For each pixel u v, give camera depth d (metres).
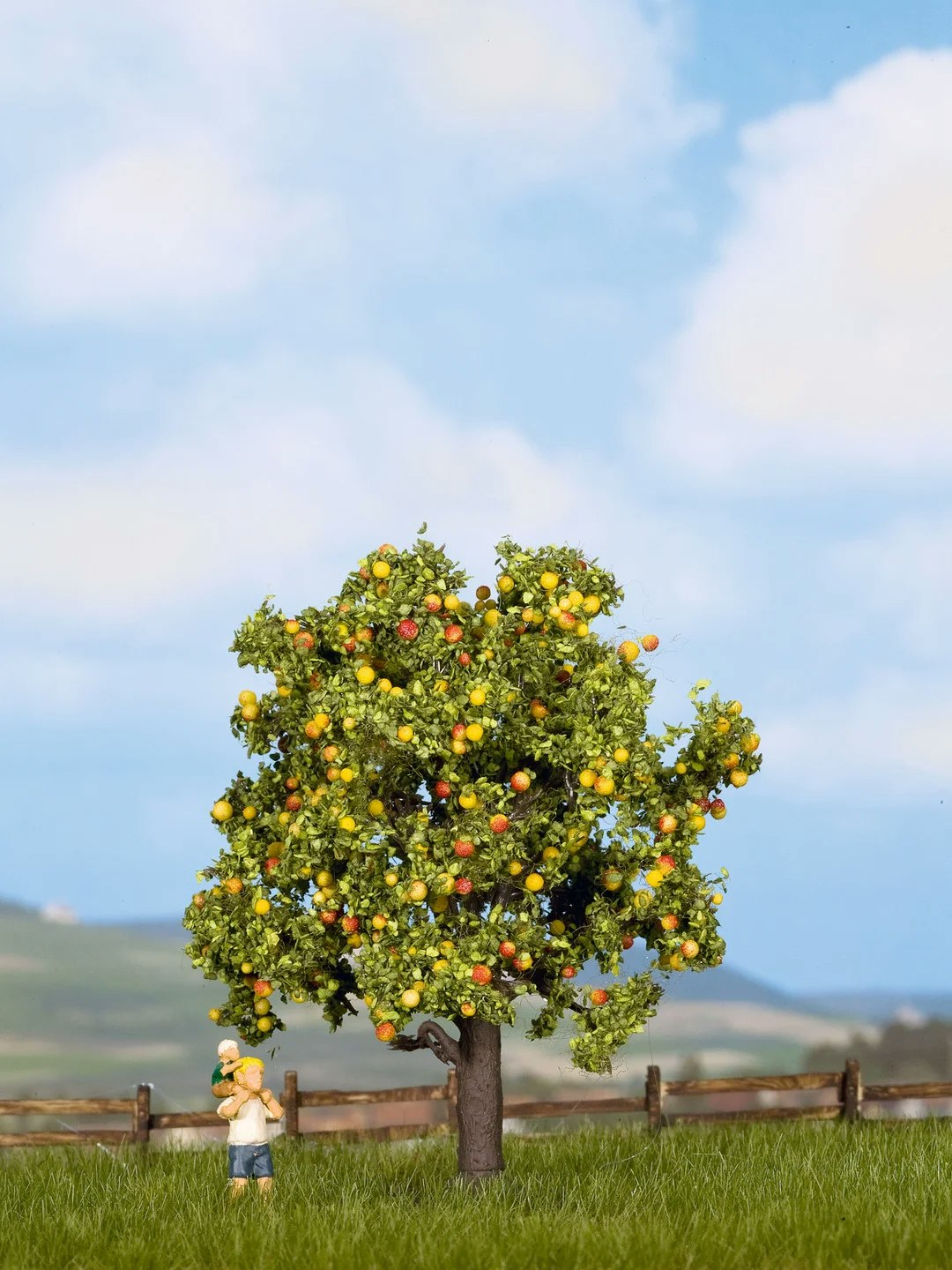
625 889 10.37
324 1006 10.80
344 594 10.56
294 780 10.58
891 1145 11.95
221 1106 10.53
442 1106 14.19
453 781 9.91
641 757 9.67
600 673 9.84
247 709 10.67
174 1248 8.48
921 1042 20.20
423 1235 8.42
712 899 10.04
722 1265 7.70
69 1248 8.62
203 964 10.72
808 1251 8.02
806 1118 14.21
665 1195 9.98
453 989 9.42
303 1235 8.35
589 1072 10.03
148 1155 12.78
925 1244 7.93
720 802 10.63
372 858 9.80
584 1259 7.84
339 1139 13.45
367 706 9.52
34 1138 13.17
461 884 9.59
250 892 10.52
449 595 10.38
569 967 10.16
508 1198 10.02
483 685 9.62
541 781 10.62
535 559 10.51
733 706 10.45
